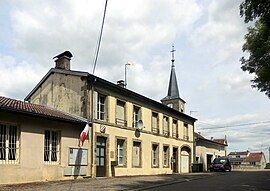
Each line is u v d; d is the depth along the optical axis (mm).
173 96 44906
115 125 25781
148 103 31047
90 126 23047
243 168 65500
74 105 23484
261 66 16969
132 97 28391
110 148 24969
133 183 19172
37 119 19172
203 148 47281
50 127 20016
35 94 26328
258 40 16156
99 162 23906
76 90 23578
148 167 30156
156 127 32656
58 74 24750
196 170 40312
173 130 36469
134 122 28844
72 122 21266
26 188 15750
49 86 25281
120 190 15500
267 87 18766
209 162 49688
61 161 20578
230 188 17266
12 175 17500
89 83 23453
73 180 20375
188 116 39812
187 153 39750
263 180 22812
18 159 18000
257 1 13180
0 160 17141
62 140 20797
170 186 18562
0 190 14906
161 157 32844
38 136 19172
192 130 41531
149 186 17719
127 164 26953
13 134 17969
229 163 43000
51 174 19812
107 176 24344
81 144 22172
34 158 18812
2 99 19781
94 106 23641
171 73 46250
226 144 58656
